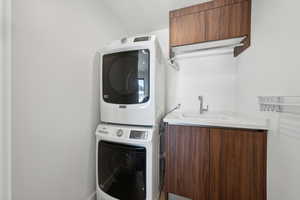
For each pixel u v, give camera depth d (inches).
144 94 49.1
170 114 69.9
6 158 30.5
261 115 44.6
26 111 34.4
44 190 38.9
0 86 29.6
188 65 81.4
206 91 78.0
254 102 49.1
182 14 60.2
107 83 55.2
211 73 76.8
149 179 46.9
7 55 30.3
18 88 32.7
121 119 52.4
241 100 62.5
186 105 82.4
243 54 59.9
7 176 30.6
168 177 55.4
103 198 54.1
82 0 51.7
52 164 41.2
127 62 51.6
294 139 29.7
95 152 59.0
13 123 31.8
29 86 35.0
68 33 45.9
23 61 33.5
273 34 37.4
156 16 74.7
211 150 49.5
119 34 77.9
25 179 34.4
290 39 30.7
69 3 46.1
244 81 58.6
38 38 36.8
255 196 44.4
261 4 44.1
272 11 37.9
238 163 46.2
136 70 50.1
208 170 49.8
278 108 34.8
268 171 42.2
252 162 44.7
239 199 46.1
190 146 52.2
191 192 52.0
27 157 34.7
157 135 53.8
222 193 48.1
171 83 84.9
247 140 45.1
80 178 51.6
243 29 52.2
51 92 40.6
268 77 39.8
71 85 47.6
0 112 29.7
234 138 46.7
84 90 53.4
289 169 31.5
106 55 55.1
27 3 33.9
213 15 55.5
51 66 40.5
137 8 68.2
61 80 43.8
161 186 65.7
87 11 54.2
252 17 50.4
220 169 48.3
